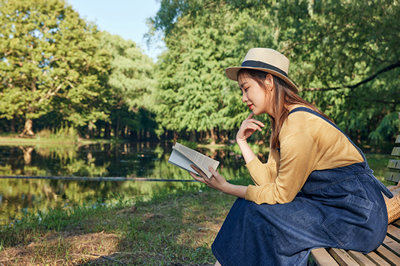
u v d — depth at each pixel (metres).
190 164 1.73
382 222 1.44
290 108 1.57
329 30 9.50
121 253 3.04
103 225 4.00
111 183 9.24
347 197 1.44
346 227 1.41
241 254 1.48
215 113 30.45
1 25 37.94
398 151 2.54
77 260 2.87
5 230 3.89
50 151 23.30
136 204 5.45
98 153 22.27
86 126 54.53
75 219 4.46
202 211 4.79
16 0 38.00
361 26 8.84
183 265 2.84
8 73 36.56
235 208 1.60
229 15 10.72
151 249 3.17
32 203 6.60
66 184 9.09
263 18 10.41
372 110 12.44
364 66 11.27
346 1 8.21
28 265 2.74
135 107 55.09
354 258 1.36
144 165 14.59
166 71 35.16
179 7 10.05
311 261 1.60
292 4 9.12
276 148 1.82
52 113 44.75
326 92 13.87
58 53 38.94
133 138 61.03
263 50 1.62
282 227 1.42
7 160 16.28
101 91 42.84
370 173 1.52
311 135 1.46
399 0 7.51
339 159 1.47
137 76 46.72
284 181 1.46
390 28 8.19
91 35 43.47
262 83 1.61
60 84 40.41
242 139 1.96
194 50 29.62
